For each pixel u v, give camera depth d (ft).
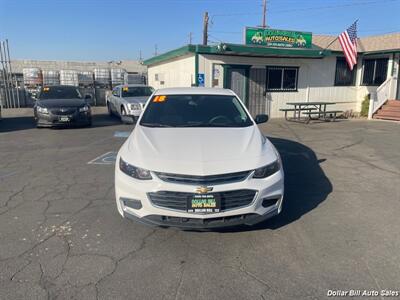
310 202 15.81
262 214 11.67
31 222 13.42
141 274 10.03
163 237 12.24
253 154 12.06
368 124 44.24
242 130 14.46
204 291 9.29
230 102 17.13
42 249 11.36
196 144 12.62
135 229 12.83
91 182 18.54
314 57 48.98
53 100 39.81
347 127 41.42
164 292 9.23
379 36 63.26
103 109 68.54
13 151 26.71
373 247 11.62
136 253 11.16
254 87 47.52
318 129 39.68
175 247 11.57
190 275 10.00
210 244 11.77
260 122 17.87
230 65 44.96
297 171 21.34
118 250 11.34
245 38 45.55
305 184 18.63
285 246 11.68
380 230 12.92
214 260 10.80
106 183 18.38
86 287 9.39
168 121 15.48
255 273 10.12
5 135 34.58
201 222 11.10
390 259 10.85
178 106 16.57
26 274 9.95
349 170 21.53
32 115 54.70
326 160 24.25
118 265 10.46
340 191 17.44
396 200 16.14
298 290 9.33
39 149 27.45
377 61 53.21
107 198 16.07
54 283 9.55
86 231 12.66
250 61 46.34
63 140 31.53
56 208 14.84
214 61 44.06
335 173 20.83
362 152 26.99
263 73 47.75
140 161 11.69
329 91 53.36
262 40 46.50
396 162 23.66
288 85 50.03
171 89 18.54
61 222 13.41
